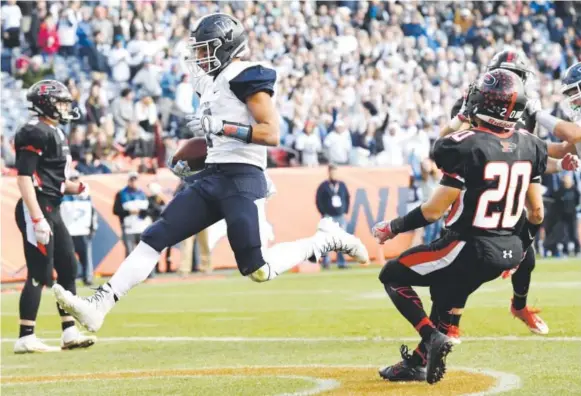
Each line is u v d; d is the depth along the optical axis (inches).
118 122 2081.7
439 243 627.8
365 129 2385.6
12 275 1791.3
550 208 2181.3
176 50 2250.2
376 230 643.5
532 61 2945.4
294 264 681.6
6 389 703.1
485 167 611.2
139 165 1968.5
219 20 655.1
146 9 2331.4
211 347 934.4
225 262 2010.3
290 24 2554.1
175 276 1923.0
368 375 695.7
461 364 742.5
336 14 2650.1
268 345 930.1
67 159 957.8
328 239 702.5
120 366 824.3
